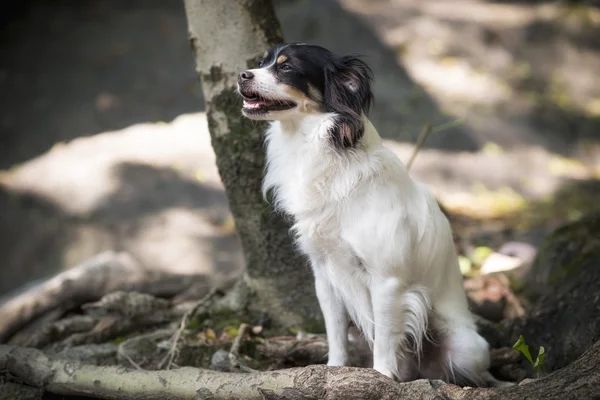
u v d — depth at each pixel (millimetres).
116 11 15508
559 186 11875
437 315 4703
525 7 17219
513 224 10141
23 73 13289
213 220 10234
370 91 4504
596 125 13922
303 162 4438
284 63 4453
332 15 15102
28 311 6227
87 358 5309
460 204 10805
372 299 4469
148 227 9953
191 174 11031
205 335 5457
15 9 15125
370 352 5113
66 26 14820
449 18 16188
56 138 11695
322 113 4445
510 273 6379
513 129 13391
